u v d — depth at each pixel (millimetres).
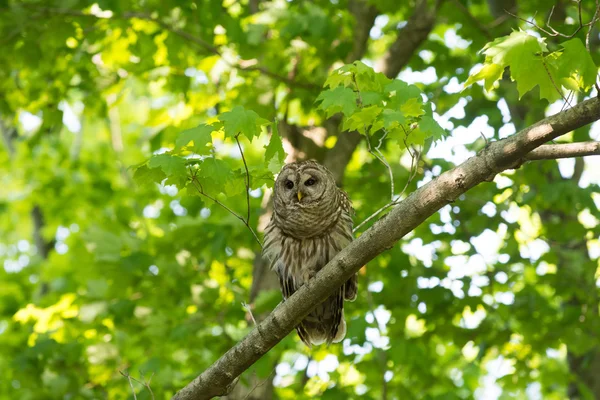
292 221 9008
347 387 13477
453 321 14078
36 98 14383
